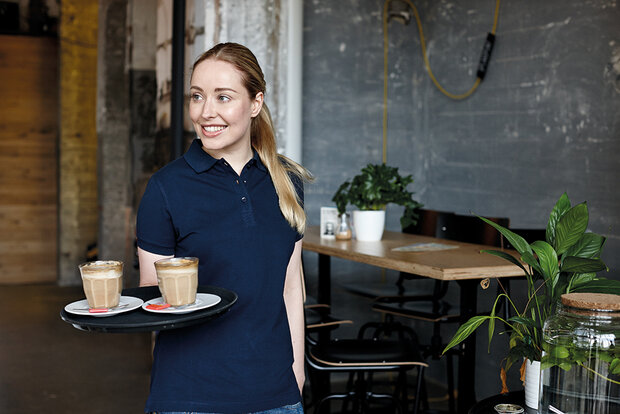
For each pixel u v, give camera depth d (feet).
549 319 6.43
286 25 13.74
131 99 19.19
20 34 24.11
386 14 15.52
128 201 19.47
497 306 9.84
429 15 15.44
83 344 17.40
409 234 13.03
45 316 20.15
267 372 5.64
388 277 15.75
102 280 4.95
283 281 5.89
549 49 12.30
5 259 24.66
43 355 16.35
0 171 24.40
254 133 6.03
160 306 4.98
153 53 19.31
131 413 12.63
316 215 15.25
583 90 11.62
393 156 15.79
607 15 11.14
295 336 6.34
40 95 24.47
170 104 14.70
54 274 25.05
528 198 12.87
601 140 11.30
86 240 24.76
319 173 15.21
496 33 13.53
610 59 11.10
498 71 13.51
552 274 6.92
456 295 14.29
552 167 12.30
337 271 15.38
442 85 15.10
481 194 14.05
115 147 23.26
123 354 16.58
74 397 13.47
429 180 15.65
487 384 12.97
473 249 10.67
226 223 5.64
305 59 14.94
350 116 15.37
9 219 24.57
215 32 13.23
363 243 11.60
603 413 6.07
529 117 12.80
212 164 5.66
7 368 15.31
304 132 15.05
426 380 14.79
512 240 7.09
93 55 24.23
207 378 5.49
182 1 13.88
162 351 5.60
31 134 24.53
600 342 6.06
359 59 15.38
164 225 5.61
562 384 6.22
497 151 13.60
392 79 15.69
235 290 5.61
